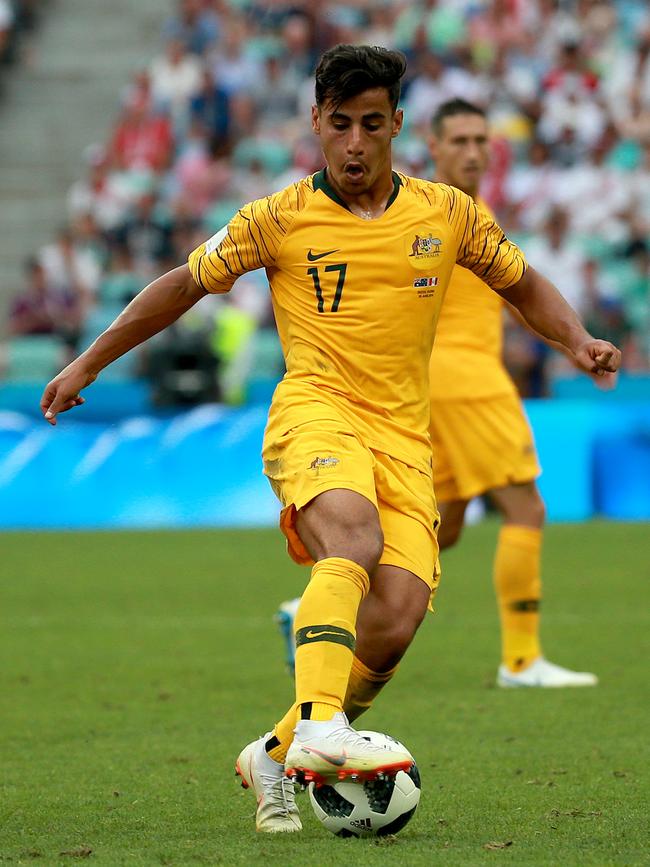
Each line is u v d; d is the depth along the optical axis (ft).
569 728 73.77
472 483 89.04
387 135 51.65
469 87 255.09
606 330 208.54
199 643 104.06
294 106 262.47
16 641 105.19
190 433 196.24
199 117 259.60
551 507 192.85
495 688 86.94
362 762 45.75
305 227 52.60
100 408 200.23
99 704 81.35
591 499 193.06
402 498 51.96
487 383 89.10
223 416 196.44
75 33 298.56
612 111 249.55
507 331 194.29
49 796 58.13
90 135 285.64
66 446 198.18
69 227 271.90
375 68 50.49
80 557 160.45
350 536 48.80
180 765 64.95
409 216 52.90
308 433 51.08
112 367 222.69
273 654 99.25
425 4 268.41
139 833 51.01
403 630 50.70
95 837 50.26
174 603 125.08
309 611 47.75
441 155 92.68
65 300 231.50
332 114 51.24
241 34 270.46
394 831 48.83
